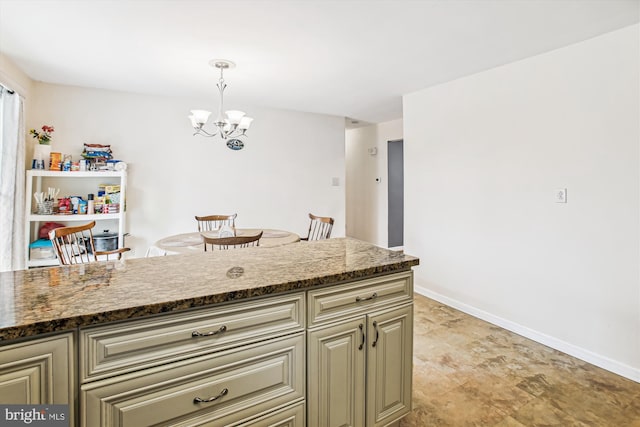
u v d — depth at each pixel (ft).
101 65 9.51
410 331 5.32
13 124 9.27
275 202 15.08
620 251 7.18
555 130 8.25
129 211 12.38
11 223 9.21
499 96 9.50
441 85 11.24
